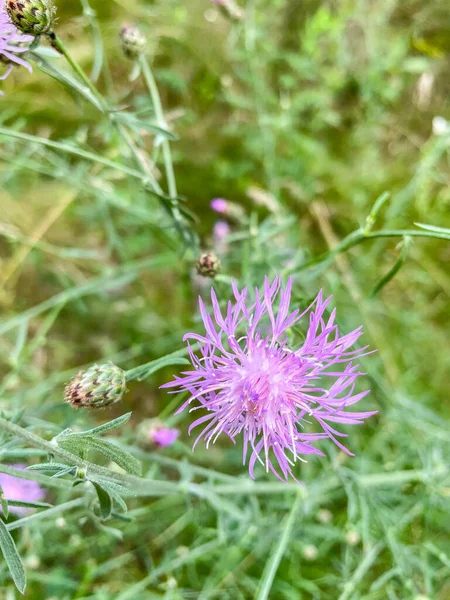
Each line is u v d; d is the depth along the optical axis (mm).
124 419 71
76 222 168
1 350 154
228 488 113
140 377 88
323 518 136
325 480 129
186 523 136
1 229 145
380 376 149
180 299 164
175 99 171
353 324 152
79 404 82
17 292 167
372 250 162
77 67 92
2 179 148
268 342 77
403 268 165
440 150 153
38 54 91
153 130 99
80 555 141
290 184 166
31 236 154
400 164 174
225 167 168
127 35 110
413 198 166
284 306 72
